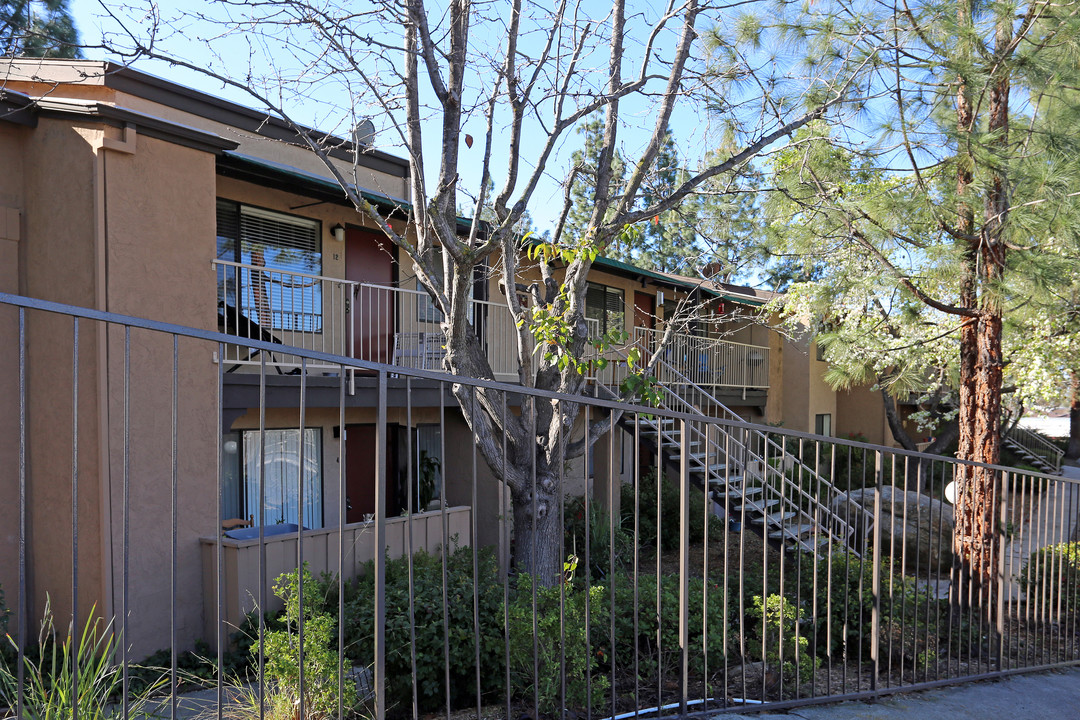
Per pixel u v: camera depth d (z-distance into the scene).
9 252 6.77
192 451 7.12
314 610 5.03
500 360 11.73
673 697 4.84
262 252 9.44
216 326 7.38
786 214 7.86
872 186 7.35
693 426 11.71
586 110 6.30
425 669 4.82
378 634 3.03
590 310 14.65
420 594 5.52
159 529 6.83
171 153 7.02
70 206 6.62
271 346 2.73
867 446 4.84
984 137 6.56
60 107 6.51
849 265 8.41
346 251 10.49
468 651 4.99
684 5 6.59
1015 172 6.38
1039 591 7.38
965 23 6.39
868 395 23.83
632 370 7.19
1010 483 17.28
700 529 12.14
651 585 6.32
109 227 6.54
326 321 10.10
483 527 10.58
